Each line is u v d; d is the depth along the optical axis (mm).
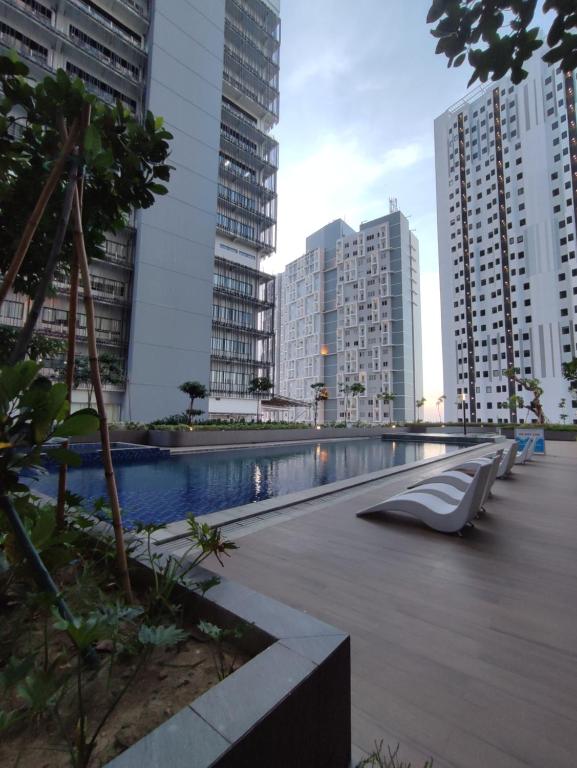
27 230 1724
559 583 3309
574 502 6438
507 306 56531
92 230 2592
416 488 5918
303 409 82812
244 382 34062
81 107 1868
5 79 2014
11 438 1377
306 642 1375
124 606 1523
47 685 1053
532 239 54000
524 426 26891
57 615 1185
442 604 2934
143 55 26641
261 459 15344
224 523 4938
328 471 12328
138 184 2439
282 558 3854
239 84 33781
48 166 2150
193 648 1583
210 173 29375
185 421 22141
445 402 63469
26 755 1064
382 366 71812
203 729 971
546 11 1747
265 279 36188
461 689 2002
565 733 1709
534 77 54812
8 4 21328
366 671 2146
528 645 2402
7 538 1683
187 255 27562
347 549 4109
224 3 31422
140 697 1306
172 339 26375
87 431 1499
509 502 6434
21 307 21031
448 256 64750
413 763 1552
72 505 2404
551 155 52938
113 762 874
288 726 1108
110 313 25031
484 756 1593
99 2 25359
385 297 72562
